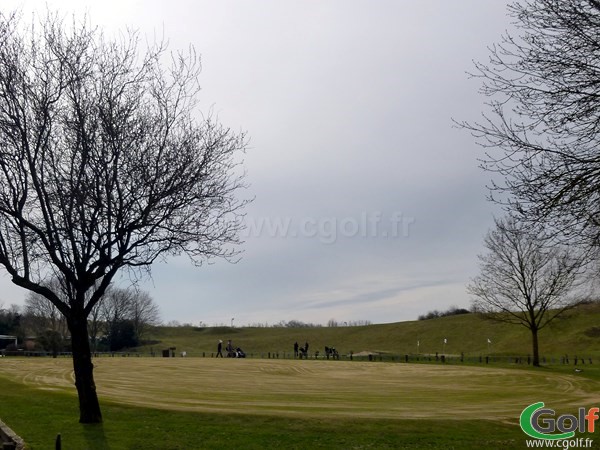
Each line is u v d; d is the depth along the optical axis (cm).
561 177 1389
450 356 9031
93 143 1962
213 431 2098
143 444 1867
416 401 3412
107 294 10906
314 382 4800
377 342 12425
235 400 3272
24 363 5841
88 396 2120
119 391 3641
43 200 1980
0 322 10181
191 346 13112
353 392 3959
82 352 2114
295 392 3894
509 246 7056
